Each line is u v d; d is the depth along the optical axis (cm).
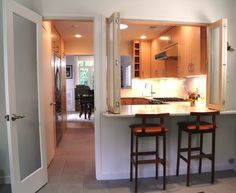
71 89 1015
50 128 361
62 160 372
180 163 312
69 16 277
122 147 297
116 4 285
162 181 290
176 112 276
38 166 280
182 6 299
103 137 292
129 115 259
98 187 273
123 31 519
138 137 280
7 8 217
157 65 565
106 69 287
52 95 390
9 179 284
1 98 280
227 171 321
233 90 316
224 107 288
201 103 366
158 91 650
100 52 285
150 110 298
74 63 1015
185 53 390
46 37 341
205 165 319
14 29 256
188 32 376
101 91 288
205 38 329
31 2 270
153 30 509
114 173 297
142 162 263
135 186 257
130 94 647
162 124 269
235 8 312
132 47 642
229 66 313
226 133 323
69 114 903
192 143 315
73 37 581
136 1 289
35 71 272
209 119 316
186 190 265
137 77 641
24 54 271
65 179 296
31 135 279
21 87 267
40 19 269
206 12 305
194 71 354
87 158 381
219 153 323
